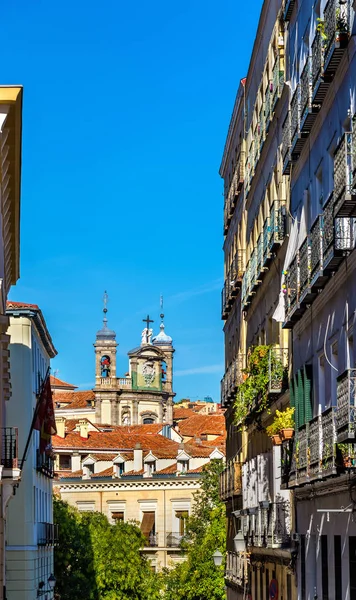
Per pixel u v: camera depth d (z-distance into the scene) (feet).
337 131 81.61
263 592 134.82
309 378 93.81
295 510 105.19
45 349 226.58
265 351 118.01
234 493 161.58
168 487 324.80
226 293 178.70
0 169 94.07
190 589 256.93
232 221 174.81
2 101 90.02
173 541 320.70
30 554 184.55
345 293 78.89
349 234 73.41
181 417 556.51
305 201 96.78
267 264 125.08
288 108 108.06
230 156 177.06
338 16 76.18
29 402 188.44
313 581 96.37
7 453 115.96
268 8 126.11
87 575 244.42
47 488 221.46
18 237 127.13
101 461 341.00
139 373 530.27
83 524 254.27
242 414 134.41
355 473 76.07
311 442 84.33
